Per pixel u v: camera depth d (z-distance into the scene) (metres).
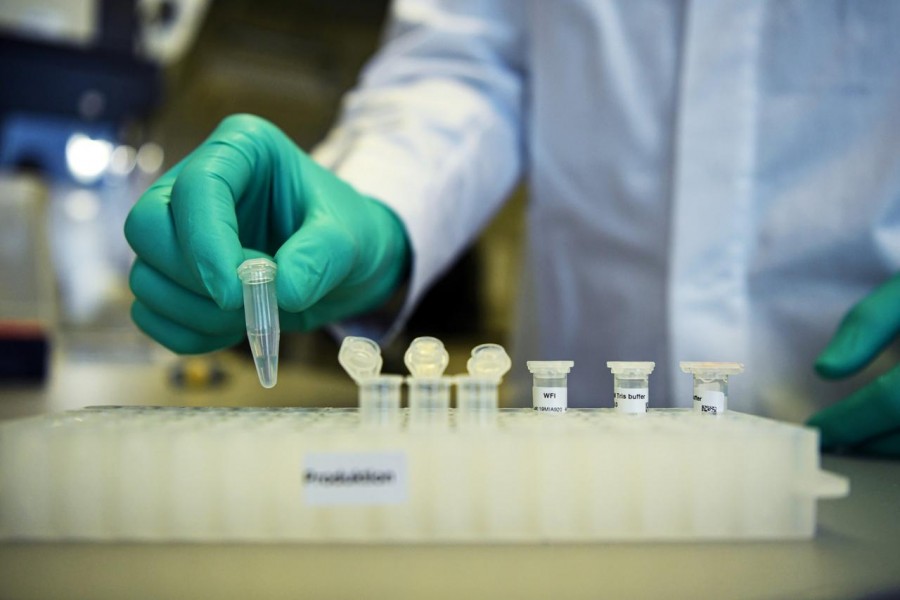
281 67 2.81
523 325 1.61
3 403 1.45
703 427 0.59
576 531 0.54
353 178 1.08
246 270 0.67
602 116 1.27
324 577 0.46
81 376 2.00
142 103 2.79
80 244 3.30
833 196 1.06
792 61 1.09
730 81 1.12
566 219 1.37
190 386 1.81
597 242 1.32
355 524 0.54
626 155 1.25
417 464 0.54
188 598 0.42
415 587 0.44
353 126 1.32
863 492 0.71
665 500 0.54
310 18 2.58
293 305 0.72
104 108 2.81
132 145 3.40
